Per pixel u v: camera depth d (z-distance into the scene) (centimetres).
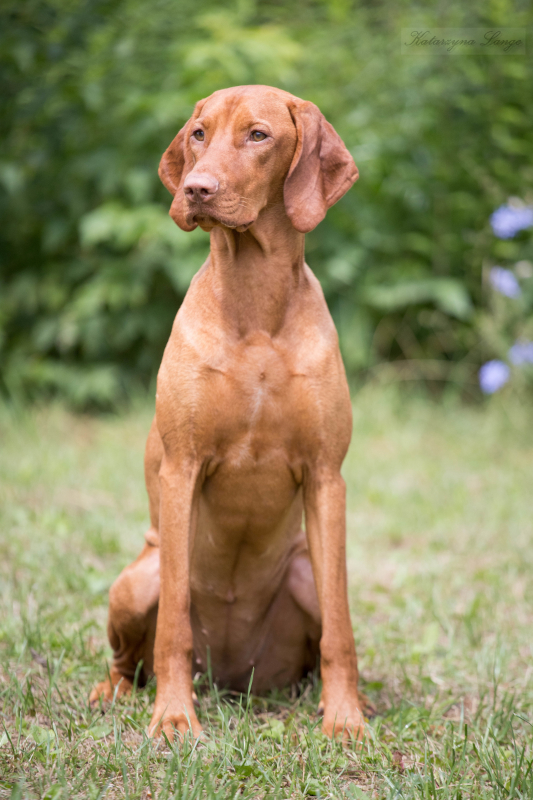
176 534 322
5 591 452
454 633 438
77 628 419
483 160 912
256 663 381
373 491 659
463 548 563
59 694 329
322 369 325
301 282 333
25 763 280
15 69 845
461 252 914
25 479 650
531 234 910
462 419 841
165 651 318
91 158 841
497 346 859
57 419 812
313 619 362
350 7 962
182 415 321
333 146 335
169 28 886
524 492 661
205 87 834
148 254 852
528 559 536
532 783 266
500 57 899
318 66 902
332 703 321
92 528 561
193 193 303
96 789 258
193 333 324
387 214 912
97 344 855
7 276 919
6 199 862
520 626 441
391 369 905
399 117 905
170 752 290
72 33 848
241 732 303
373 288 883
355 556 553
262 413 322
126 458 715
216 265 327
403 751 306
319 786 271
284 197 321
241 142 317
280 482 334
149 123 822
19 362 867
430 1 910
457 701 361
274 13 964
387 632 438
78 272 874
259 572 359
